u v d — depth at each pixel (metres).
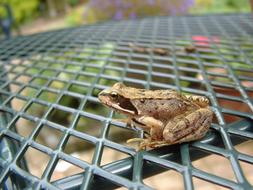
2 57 0.21
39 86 0.15
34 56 0.21
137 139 0.10
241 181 0.07
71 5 1.10
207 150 0.09
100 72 0.17
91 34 0.26
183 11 0.50
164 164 0.08
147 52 0.20
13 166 0.09
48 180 0.08
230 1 0.60
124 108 0.11
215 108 0.11
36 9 1.04
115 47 0.22
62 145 0.09
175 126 0.09
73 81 0.16
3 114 0.12
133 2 0.50
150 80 0.15
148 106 0.10
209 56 0.19
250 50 0.19
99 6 0.52
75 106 0.21
